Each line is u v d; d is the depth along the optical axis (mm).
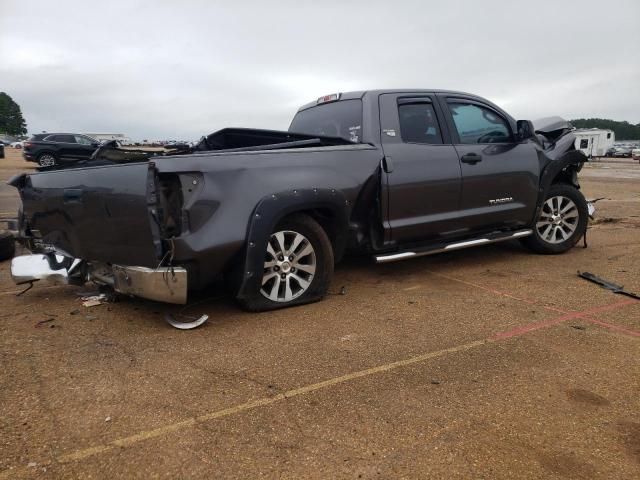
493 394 2682
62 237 3951
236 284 3777
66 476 2043
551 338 3424
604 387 2748
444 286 4703
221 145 5293
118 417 2471
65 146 23188
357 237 4465
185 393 2703
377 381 2830
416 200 4633
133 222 3338
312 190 3861
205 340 3424
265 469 2090
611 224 8375
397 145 4559
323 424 2410
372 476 2047
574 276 4980
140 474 2061
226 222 3520
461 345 3322
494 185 5148
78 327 3688
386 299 4320
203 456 2174
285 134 4844
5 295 4531
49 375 2912
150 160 3311
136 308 4109
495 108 5449
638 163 41500
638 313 3898
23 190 4160
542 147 5633
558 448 2219
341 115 4840
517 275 5055
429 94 4953
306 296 4125
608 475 2043
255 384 2801
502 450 2207
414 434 2328
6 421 2432
